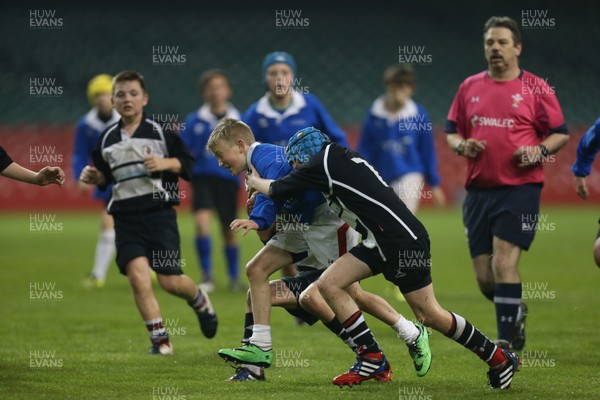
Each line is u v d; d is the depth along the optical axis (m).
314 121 31.00
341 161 18.14
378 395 17.98
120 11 111.25
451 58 112.38
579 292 36.94
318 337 26.53
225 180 39.75
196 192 39.88
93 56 106.06
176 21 111.25
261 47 110.31
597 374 20.42
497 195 24.19
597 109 109.62
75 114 101.75
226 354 19.52
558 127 24.27
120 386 19.03
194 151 39.81
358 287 19.42
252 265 19.81
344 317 18.45
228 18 112.94
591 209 94.38
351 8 116.62
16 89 101.56
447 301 34.81
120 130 24.31
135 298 23.56
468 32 116.00
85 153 39.75
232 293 38.19
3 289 38.28
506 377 18.58
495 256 23.94
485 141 24.08
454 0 117.69
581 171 24.45
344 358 22.86
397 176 37.03
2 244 60.88
